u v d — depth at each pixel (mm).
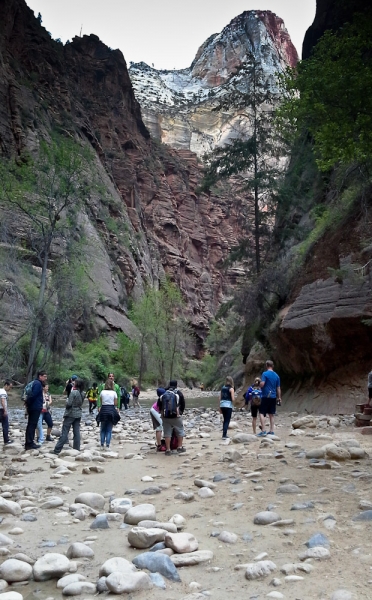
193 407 29359
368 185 17656
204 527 4973
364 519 4742
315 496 5738
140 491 6676
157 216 108500
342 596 3137
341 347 18250
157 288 90250
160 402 10594
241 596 3350
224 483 6867
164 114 173000
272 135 26953
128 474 8055
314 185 28531
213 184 28422
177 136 168500
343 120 9250
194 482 6883
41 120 67750
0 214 32938
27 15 84812
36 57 82000
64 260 34094
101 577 3777
